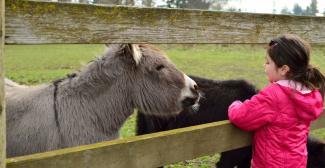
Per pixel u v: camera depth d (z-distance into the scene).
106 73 2.64
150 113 2.79
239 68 14.03
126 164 1.70
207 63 15.49
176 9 1.96
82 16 1.70
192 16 2.03
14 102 2.60
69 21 1.67
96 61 2.69
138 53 2.59
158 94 2.72
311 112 2.23
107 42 1.77
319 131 5.98
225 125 2.18
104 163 1.62
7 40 1.54
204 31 2.11
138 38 1.86
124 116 2.80
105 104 2.67
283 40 2.22
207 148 2.09
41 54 17.56
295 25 2.66
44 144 2.49
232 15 2.24
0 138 1.38
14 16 1.55
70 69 12.69
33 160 1.43
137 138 1.73
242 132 2.30
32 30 1.59
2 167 1.38
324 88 2.27
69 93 2.62
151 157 1.79
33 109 2.55
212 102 4.19
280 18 2.54
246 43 2.36
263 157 2.27
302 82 2.19
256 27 2.40
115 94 2.69
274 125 2.21
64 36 1.67
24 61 14.72
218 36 2.19
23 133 2.49
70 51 19.27
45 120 2.52
